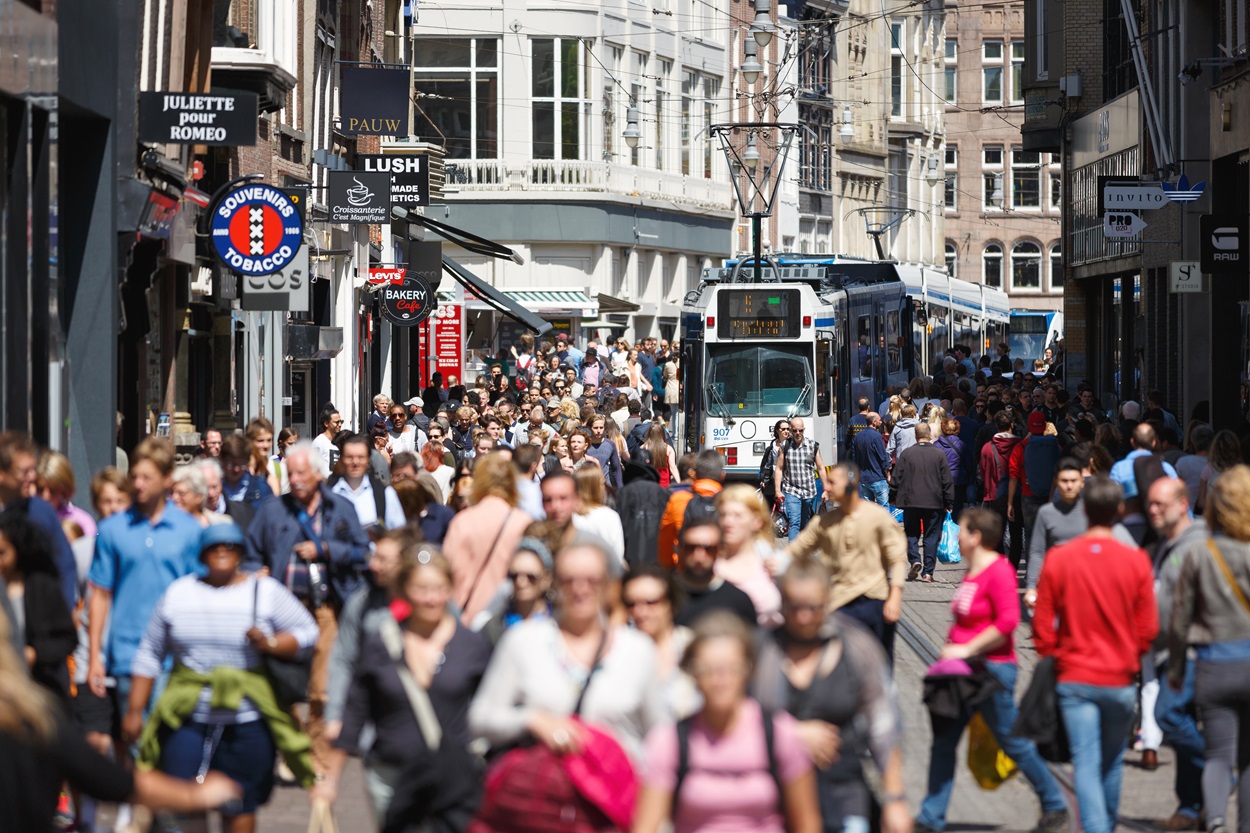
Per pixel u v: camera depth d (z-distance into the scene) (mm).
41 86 51625
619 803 23781
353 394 120375
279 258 66250
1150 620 33188
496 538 35906
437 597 27484
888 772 27062
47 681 31469
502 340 173750
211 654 30781
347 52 119938
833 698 26891
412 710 27141
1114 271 129750
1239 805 33000
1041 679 33438
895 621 40875
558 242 181500
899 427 87000
